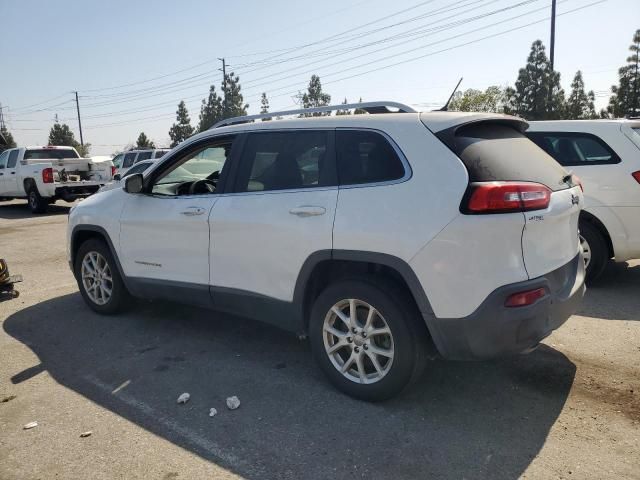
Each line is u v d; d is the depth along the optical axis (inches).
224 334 194.2
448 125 131.0
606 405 136.9
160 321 209.3
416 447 121.0
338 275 149.1
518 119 147.2
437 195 124.6
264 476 112.4
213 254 167.8
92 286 220.1
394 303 131.4
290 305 151.4
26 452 123.0
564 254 139.3
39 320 215.2
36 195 604.7
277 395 147.0
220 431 129.7
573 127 236.8
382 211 131.3
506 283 119.9
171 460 118.7
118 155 795.4
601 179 226.2
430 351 136.2
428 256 124.1
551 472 111.0
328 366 146.8
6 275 247.1
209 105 2581.2
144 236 190.1
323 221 140.2
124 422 135.1
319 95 2501.2
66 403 145.6
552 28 1175.6
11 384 158.1
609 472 110.6
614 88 2028.8
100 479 112.8
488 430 127.1
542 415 133.1
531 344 124.7
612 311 205.2
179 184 200.8
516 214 120.0
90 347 185.2
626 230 223.1
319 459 117.6
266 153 160.9
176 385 154.7
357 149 141.6
